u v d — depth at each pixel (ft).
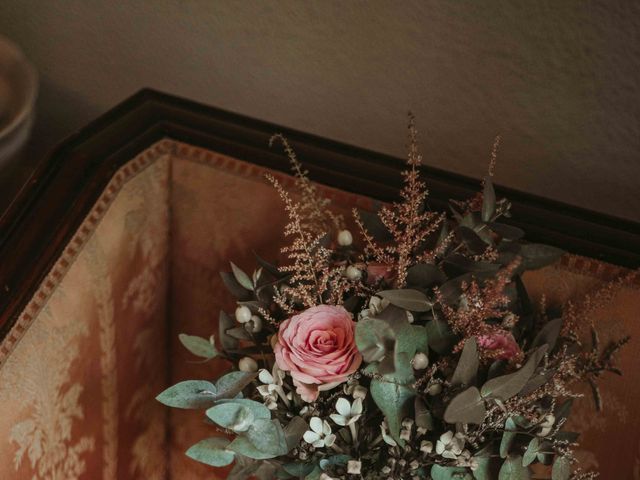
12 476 2.41
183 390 2.21
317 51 2.89
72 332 2.54
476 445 2.23
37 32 3.20
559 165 2.80
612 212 2.82
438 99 2.84
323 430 2.23
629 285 2.45
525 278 2.55
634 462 2.56
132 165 2.65
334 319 2.22
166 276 2.89
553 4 2.57
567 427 2.64
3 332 2.35
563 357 2.33
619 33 2.55
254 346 2.42
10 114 3.01
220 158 2.69
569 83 2.67
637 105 2.63
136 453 2.95
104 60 3.18
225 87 3.09
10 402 2.36
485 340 2.27
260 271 2.44
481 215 2.37
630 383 2.52
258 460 2.32
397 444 2.25
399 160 2.68
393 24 2.76
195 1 2.95
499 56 2.70
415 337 2.19
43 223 2.52
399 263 2.30
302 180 2.52
